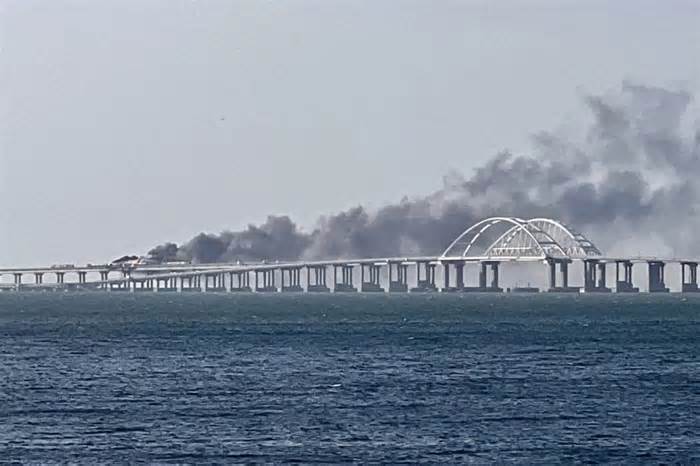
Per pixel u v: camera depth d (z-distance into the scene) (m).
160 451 181.25
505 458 176.38
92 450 182.12
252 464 172.00
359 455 178.12
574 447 184.38
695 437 192.62
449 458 176.25
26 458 176.62
